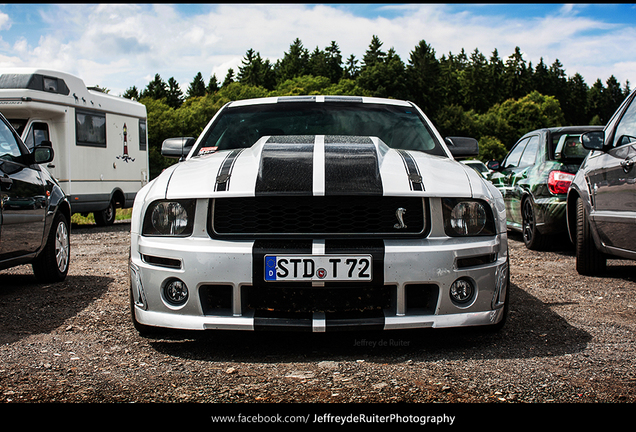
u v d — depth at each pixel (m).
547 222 6.68
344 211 2.79
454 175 3.04
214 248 2.75
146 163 13.91
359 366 2.66
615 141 4.71
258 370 2.62
